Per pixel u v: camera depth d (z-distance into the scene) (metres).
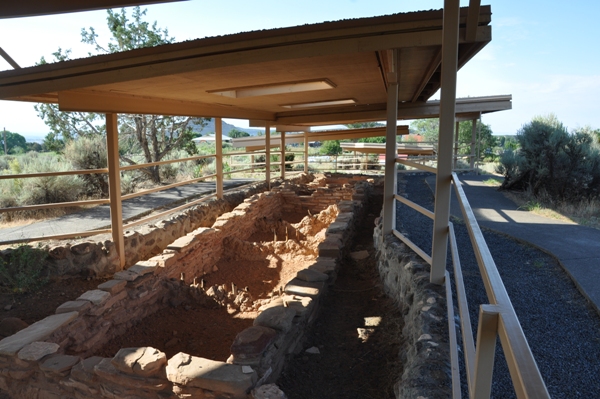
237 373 2.68
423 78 5.45
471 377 1.52
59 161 12.35
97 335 4.05
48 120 15.47
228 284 5.89
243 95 5.78
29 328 3.58
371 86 5.57
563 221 6.20
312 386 3.18
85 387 3.02
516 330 0.91
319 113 9.48
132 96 5.39
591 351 2.62
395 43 3.24
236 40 3.46
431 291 3.32
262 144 15.70
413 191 10.20
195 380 2.67
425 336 2.71
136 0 3.75
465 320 1.92
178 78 4.07
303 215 10.38
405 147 15.18
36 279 5.04
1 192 9.76
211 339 4.36
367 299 4.66
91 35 15.31
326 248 5.30
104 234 6.61
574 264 4.05
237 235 7.61
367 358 3.50
